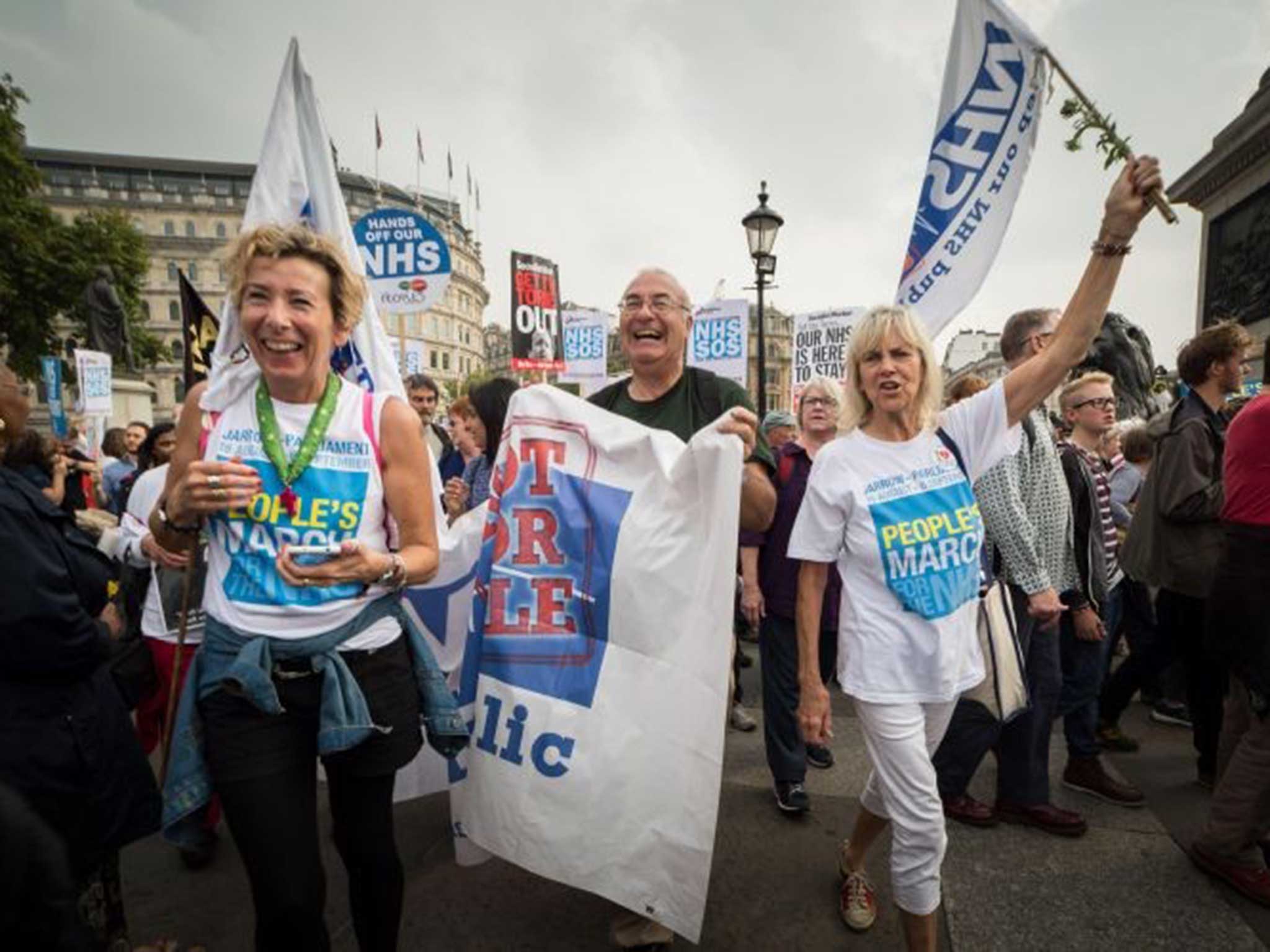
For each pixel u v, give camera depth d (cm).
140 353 3431
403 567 150
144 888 235
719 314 835
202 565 220
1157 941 202
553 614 187
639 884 173
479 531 233
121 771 167
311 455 148
